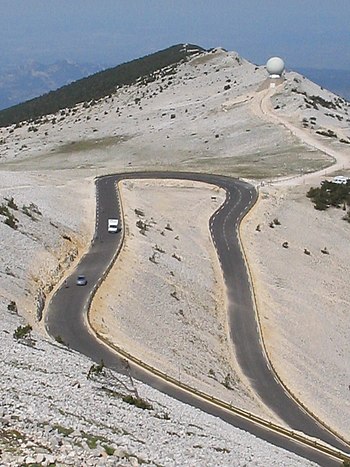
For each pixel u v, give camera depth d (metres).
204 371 56.62
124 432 27.56
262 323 72.31
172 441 28.62
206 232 97.06
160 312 64.75
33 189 98.38
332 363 69.44
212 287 78.62
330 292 86.56
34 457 20.44
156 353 54.78
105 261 72.69
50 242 73.44
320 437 50.75
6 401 25.88
